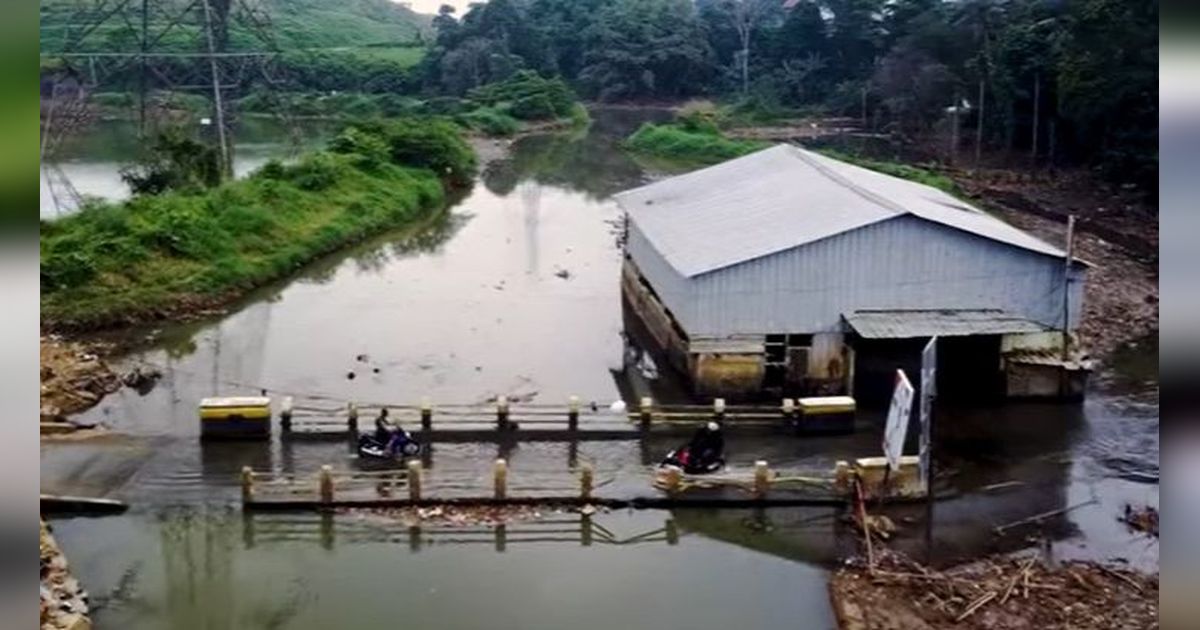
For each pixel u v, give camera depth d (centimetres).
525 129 11112
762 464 2545
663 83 13600
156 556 2305
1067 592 2173
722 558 2336
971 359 3325
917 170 7081
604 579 2244
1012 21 8300
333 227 5488
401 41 17925
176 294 4222
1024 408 3192
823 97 11950
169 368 3556
